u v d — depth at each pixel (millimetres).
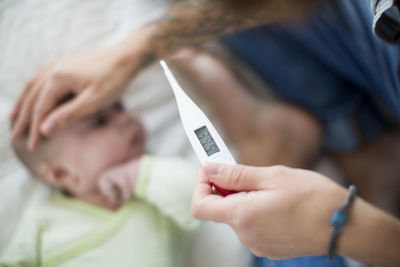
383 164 985
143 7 1030
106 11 1021
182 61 968
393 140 987
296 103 1000
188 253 860
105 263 762
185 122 493
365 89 954
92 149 852
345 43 850
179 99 499
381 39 439
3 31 961
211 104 980
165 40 908
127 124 897
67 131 843
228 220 454
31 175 848
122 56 896
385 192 981
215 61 991
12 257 769
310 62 963
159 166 870
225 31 917
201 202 458
